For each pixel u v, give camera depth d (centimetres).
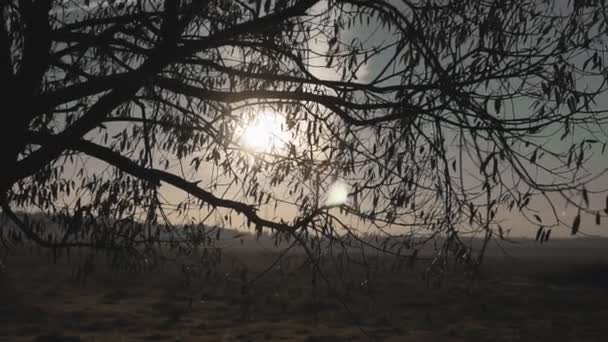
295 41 441
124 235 428
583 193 250
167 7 349
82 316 2764
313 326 2539
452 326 2752
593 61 338
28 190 445
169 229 431
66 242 412
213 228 429
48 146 363
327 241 381
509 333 2653
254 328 2497
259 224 388
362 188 371
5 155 353
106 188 443
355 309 2880
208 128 442
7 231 395
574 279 5356
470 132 316
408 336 2452
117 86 351
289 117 440
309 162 417
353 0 362
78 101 456
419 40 345
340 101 369
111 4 463
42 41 358
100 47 406
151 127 463
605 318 3184
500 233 306
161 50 351
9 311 2691
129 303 3169
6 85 352
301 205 423
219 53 446
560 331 2758
